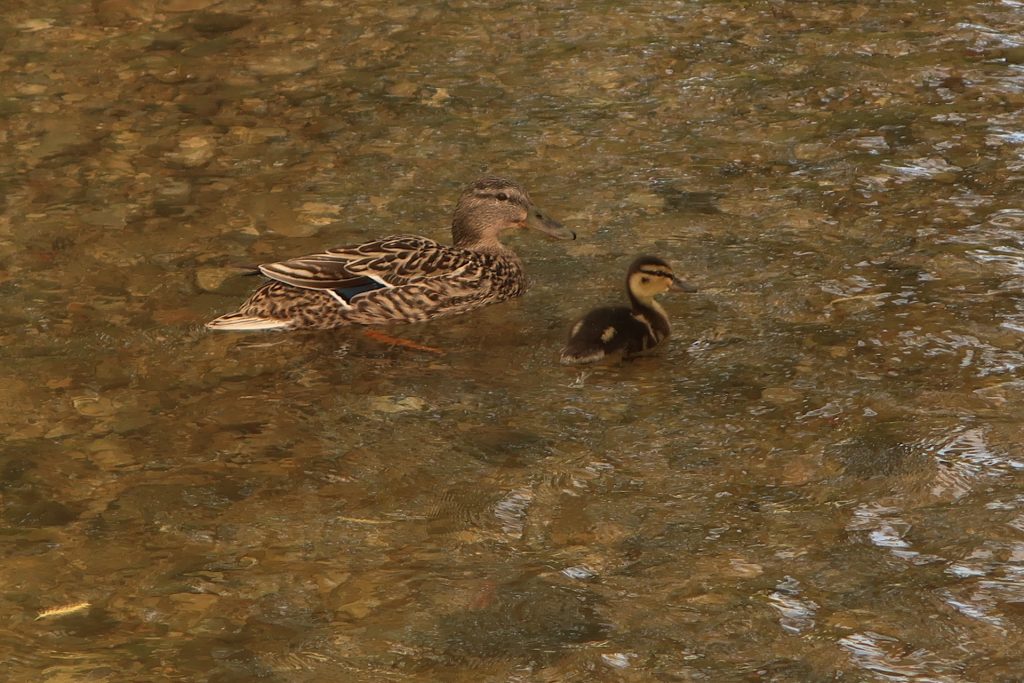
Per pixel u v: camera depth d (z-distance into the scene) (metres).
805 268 13.23
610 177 15.55
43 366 11.62
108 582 8.74
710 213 14.59
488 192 13.46
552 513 9.45
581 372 11.53
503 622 8.28
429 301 12.59
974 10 20.58
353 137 16.78
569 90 18.05
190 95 18.11
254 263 13.65
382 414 10.89
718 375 11.35
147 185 15.51
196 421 10.78
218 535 9.25
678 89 17.97
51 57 19.34
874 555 8.81
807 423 10.50
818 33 19.80
